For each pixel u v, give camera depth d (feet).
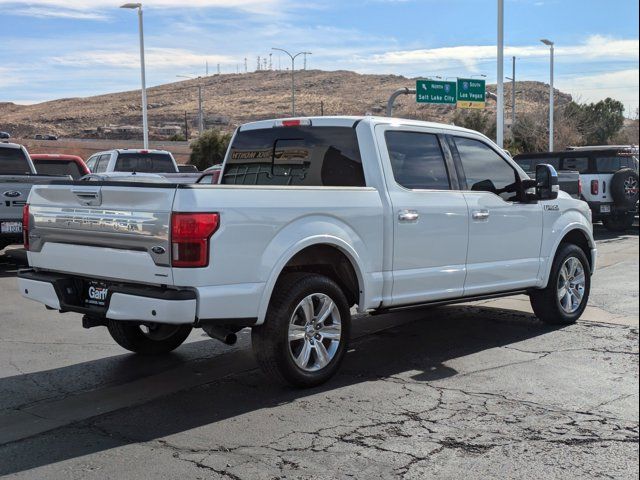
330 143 21.25
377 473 13.60
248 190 17.26
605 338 24.12
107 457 14.40
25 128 513.86
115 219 17.26
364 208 19.45
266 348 17.87
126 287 17.16
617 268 40.22
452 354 22.16
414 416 16.62
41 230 19.36
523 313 28.32
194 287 16.35
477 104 121.08
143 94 112.47
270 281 17.42
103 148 268.21
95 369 20.89
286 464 14.01
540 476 13.47
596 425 16.06
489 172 23.71
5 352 22.81
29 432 15.84
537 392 18.35
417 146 21.63
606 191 57.77
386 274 20.13
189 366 21.13
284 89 631.97
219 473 13.61
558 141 167.12
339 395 18.20
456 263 22.02
